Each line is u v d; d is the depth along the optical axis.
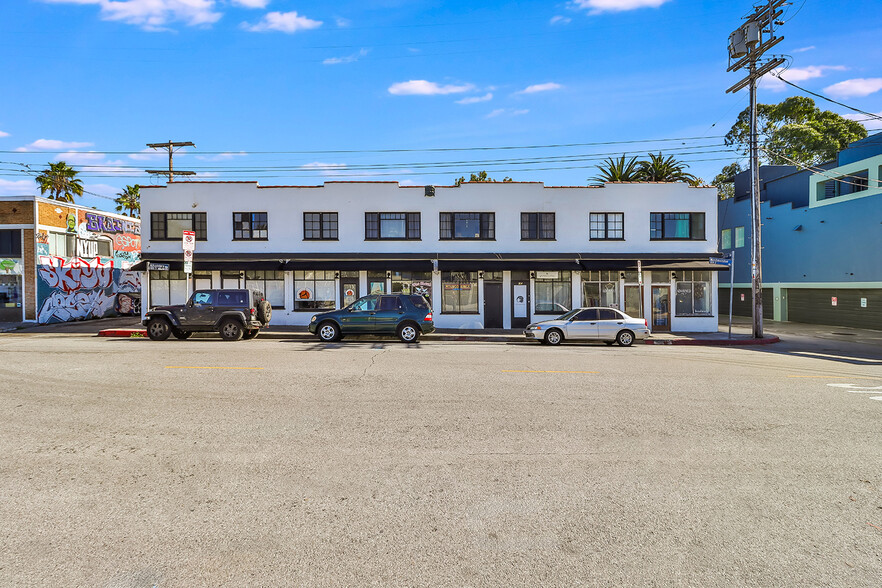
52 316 25.97
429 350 14.93
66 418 7.06
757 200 21.11
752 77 20.92
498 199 23.83
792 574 3.57
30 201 25.12
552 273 23.72
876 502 4.73
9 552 3.72
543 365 11.91
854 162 26.97
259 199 23.53
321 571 3.53
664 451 6.02
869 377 11.15
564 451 5.98
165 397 8.27
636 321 18.44
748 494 4.88
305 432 6.56
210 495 4.72
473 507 4.54
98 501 4.56
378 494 4.79
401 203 23.66
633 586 3.41
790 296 31.88
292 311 23.33
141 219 23.30
